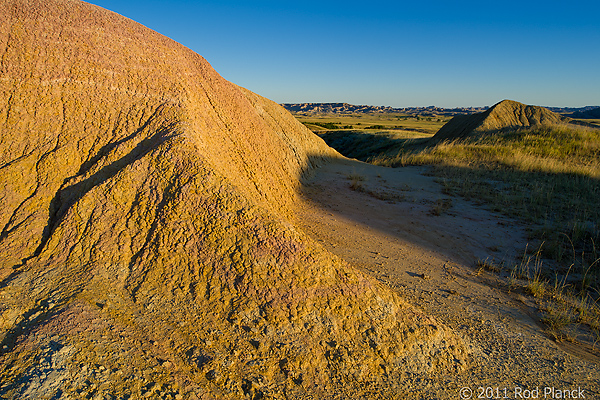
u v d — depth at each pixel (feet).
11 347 9.35
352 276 13.12
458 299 17.31
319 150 60.29
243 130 27.68
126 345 9.78
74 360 8.89
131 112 19.89
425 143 110.73
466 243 25.62
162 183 15.60
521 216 31.37
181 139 17.46
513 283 19.40
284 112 58.95
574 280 20.06
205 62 28.22
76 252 13.67
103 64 20.86
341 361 10.64
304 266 12.77
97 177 16.66
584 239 25.31
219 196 14.93
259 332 10.91
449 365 11.68
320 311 11.70
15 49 19.75
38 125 18.38
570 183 39.96
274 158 31.91
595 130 67.31
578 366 12.67
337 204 33.60
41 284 12.16
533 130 68.33
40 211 15.75
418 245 24.81
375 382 10.39
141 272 12.94
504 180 43.93
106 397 8.10
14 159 17.35
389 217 30.78
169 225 14.02
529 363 12.62
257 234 13.57
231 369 9.78
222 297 11.92
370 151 125.59
